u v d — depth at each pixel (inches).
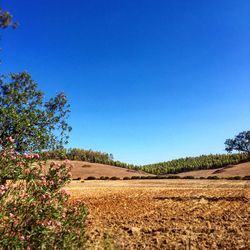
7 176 315.3
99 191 1406.3
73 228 330.0
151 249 457.4
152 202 985.5
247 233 537.3
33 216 297.9
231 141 3353.8
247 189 1416.1
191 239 505.7
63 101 615.5
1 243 274.8
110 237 503.8
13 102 584.7
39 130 557.9
